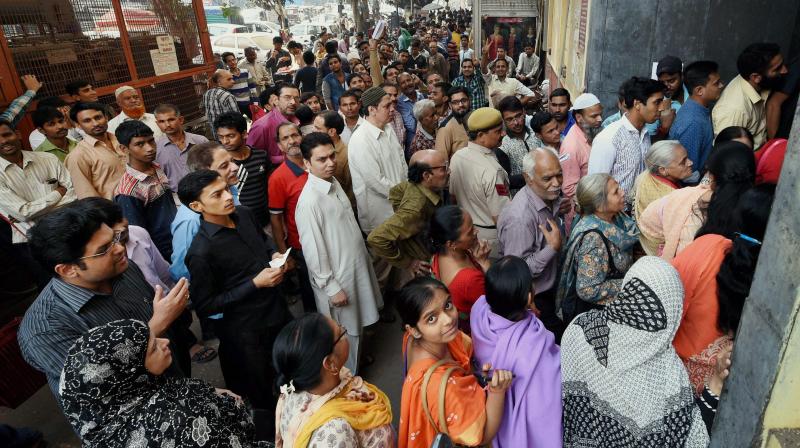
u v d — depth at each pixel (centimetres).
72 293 198
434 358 175
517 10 1589
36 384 293
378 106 409
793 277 104
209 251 249
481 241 267
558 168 268
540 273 278
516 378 175
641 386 156
